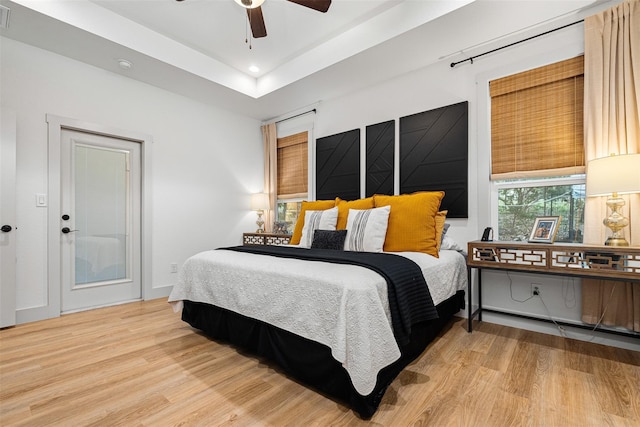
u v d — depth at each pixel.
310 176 4.27
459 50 2.82
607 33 2.13
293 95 3.88
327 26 2.89
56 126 2.86
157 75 3.32
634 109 2.03
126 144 3.43
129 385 1.64
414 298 1.75
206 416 1.38
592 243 2.15
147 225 3.51
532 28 2.49
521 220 2.64
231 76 3.68
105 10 2.66
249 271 1.96
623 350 2.06
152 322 2.70
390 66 3.13
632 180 1.78
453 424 1.31
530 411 1.40
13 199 2.54
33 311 2.70
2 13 2.30
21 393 1.56
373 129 3.51
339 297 1.44
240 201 4.56
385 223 2.55
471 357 1.96
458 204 2.88
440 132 3.00
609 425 1.30
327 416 1.38
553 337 2.31
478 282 2.68
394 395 1.53
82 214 3.10
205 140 4.12
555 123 2.43
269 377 1.73
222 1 2.55
